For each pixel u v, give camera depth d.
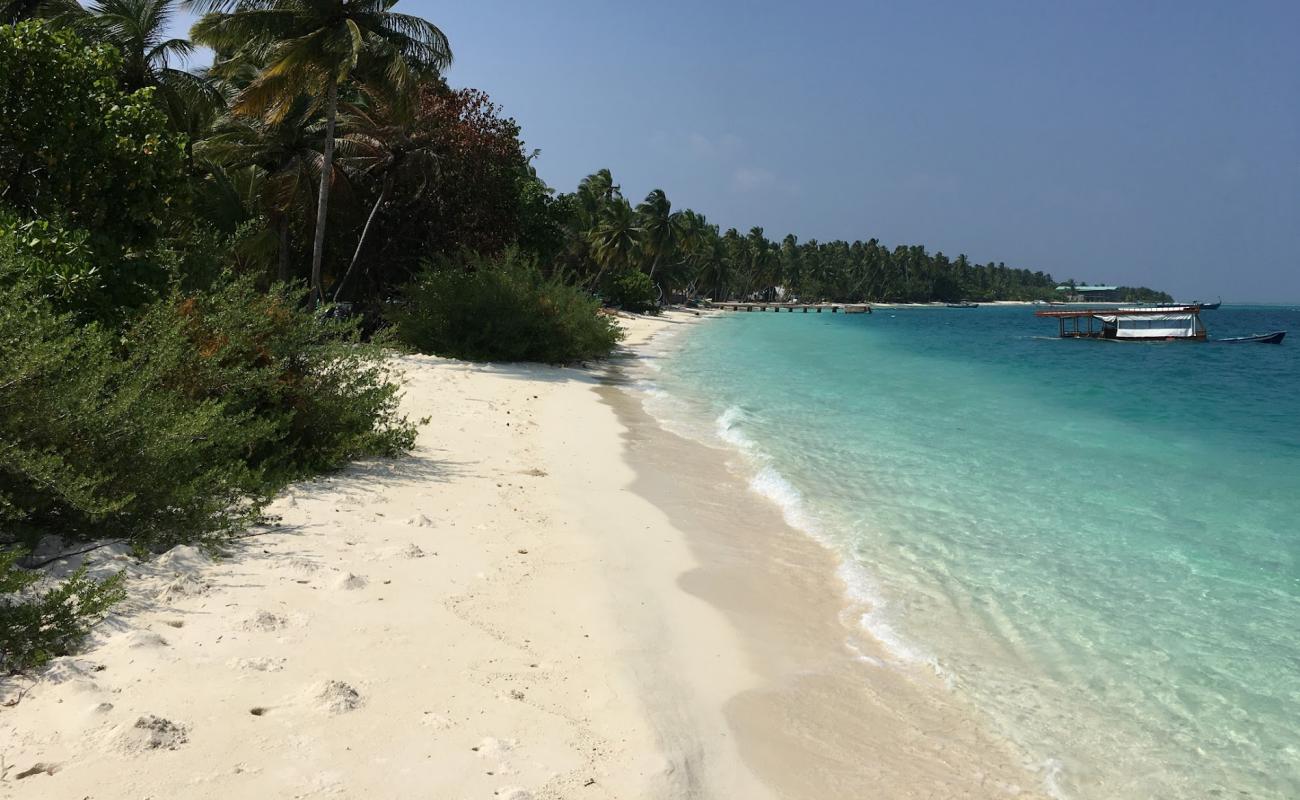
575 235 77.00
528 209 36.97
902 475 11.73
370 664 4.69
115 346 8.28
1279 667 5.78
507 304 24.27
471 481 9.59
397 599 5.71
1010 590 7.20
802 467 12.08
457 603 5.82
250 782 3.45
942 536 8.77
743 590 7.02
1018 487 11.12
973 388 24.58
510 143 29.86
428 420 11.11
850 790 4.23
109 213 10.50
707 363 31.36
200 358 8.28
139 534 5.96
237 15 23.11
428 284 24.64
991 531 8.99
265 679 4.36
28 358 5.57
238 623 4.96
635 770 4.04
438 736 4.01
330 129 24.25
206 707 4.00
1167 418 19.41
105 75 10.62
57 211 9.33
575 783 3.81
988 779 4.42
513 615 5.79
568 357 27.30
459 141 28.20
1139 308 61.66
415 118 26.06
